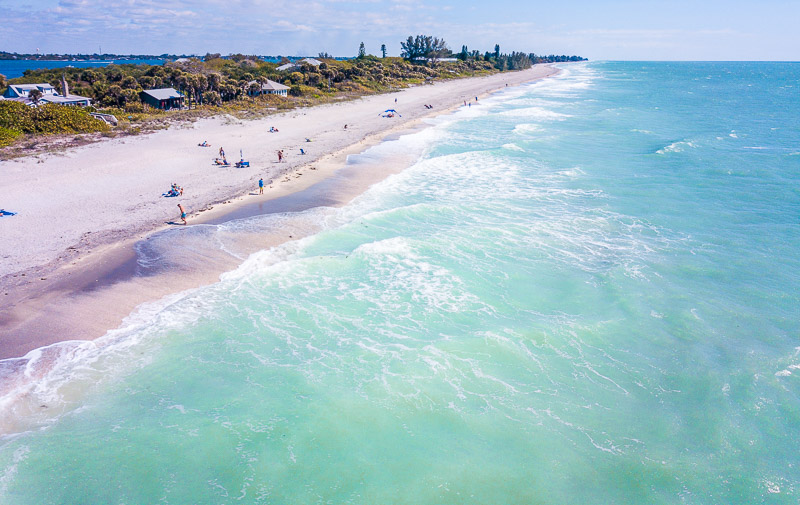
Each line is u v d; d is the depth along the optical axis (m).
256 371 16.30
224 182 35.66
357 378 15.96
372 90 107.81
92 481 12.36
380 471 12.73
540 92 123.44
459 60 196.50
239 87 79.94
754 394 15.19
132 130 51.41
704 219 29.20
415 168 40.59
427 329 18.58
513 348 17.42
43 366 16.20
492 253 24.81
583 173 39.38
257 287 21.42
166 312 19.38
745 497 11.94
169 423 14.16
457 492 12.16
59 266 22.47
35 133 46.88
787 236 26.56
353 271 22.98
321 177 37.56
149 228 26.95
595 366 16.62
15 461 12.84
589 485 12.37
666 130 60.69
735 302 20.25
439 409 14.73
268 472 12.65
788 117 73.94
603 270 22.95
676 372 16.30
